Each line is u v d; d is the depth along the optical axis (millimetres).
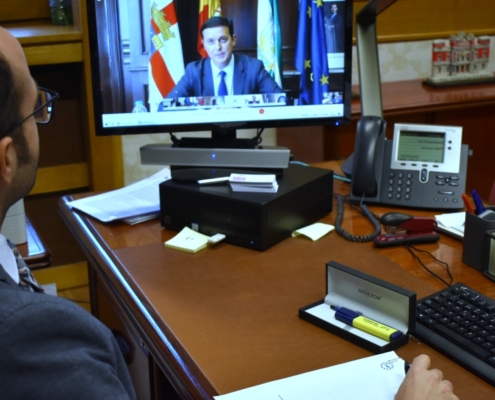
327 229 1509
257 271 1307
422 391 837
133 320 1203
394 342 1013
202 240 1449
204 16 1497
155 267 1335
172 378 1011
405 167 1671
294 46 1555
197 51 1514
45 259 1719
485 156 3051
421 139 1672
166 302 1180
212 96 1549
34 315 759
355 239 1448
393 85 3264
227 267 1330
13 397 746
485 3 3443
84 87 2625
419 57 3389
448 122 2949
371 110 1806
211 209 1465
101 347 819
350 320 1062
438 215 1592
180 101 1536
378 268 1303
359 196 1692
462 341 999
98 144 2703
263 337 1057
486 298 1108
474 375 949
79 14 2535
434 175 1652
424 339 1029
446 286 1221
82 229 1585
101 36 1463
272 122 1590
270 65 1554
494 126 3018
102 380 794
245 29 1523
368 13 1753
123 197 1750
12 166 848
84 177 2820
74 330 790
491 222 1256
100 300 1765
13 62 832
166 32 1490
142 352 1360
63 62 2535
